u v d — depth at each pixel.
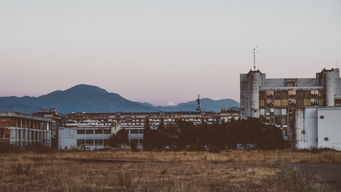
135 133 183.62
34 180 34.44
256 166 50.88
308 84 158.00
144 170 44.25
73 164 54.53
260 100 155.38
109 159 68.12
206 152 97.69
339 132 113.56
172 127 136.12
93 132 183.75
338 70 155.50
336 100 153.50
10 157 72.12
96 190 27.73
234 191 26.62
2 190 28.02
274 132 124.19
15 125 145.12
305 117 119.25
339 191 27.44
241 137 124.88
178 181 33.19
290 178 28.91
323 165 52.19
